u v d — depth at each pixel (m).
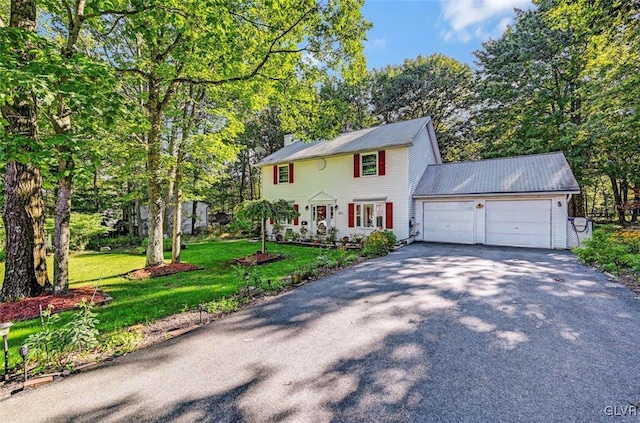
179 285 7.43
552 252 11.07
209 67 8.64
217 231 21.98
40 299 5.92
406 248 12.63
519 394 2.86
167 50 8.15
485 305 5.26
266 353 3.79
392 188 14.92
